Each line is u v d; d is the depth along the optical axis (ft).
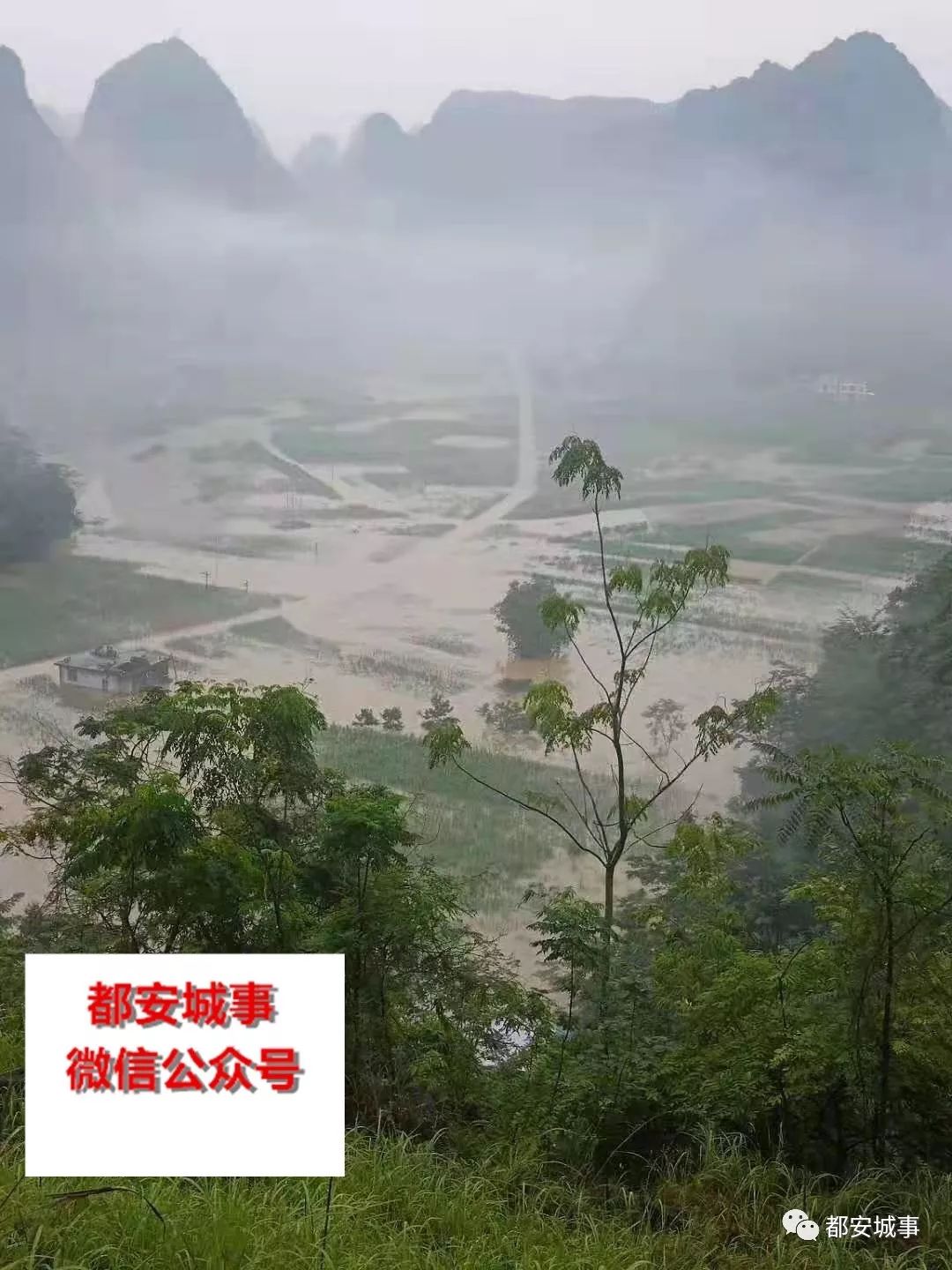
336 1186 13.66
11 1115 15.29
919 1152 16.74
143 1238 11.39
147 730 22.70
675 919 28.07
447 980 19.95
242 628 196.03
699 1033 18.60
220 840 19.76
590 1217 14.24
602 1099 17.71
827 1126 17.69
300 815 23.35
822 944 18.84
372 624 199.82
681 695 142.92
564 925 19.79
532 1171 16.15
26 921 26.63
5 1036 18.26
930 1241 13.98
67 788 25.20
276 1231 11.80
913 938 16.39
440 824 85.20
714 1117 16.88
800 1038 16.63
